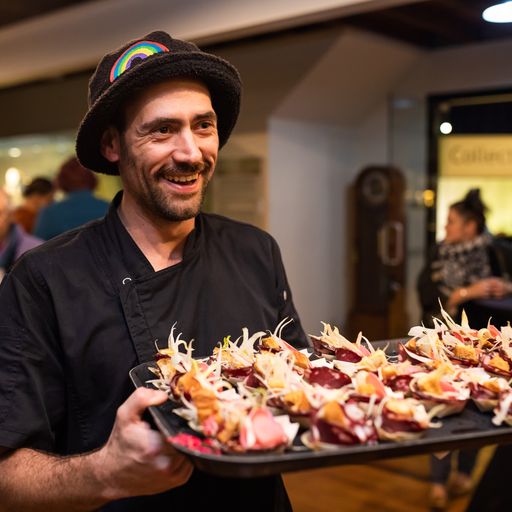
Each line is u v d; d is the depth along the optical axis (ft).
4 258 9.27
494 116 14.17
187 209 3.55
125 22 11.16
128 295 3.68
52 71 13.05
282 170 15.28
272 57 13.66
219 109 4.01
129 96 3.48
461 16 12.72
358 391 2.91
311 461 2.48
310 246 16.26
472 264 10.09
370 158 16.90
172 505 3.55
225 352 3.48
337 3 8.56
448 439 2.68
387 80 15.33
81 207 10.55
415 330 3.87
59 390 3.63
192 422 2.78
